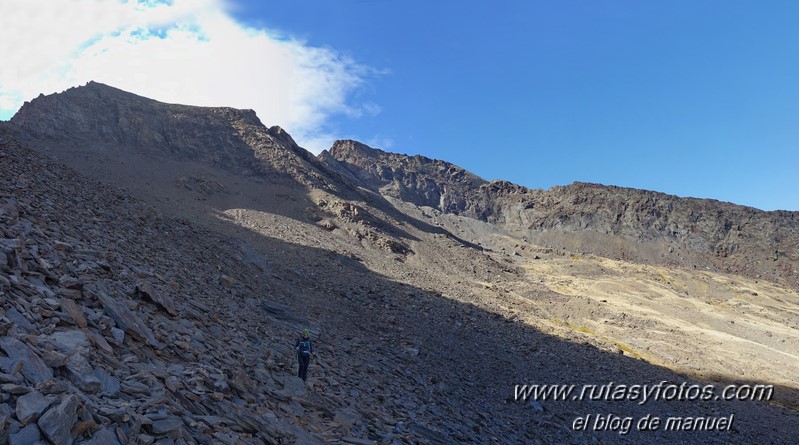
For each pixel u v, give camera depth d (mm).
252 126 178250
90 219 22750
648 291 144000
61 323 9773
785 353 87625
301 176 150500
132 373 9602
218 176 138000
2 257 10961
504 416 25969
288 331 23250
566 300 105000
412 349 31938
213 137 160875
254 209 115750
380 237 116562
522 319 68688
